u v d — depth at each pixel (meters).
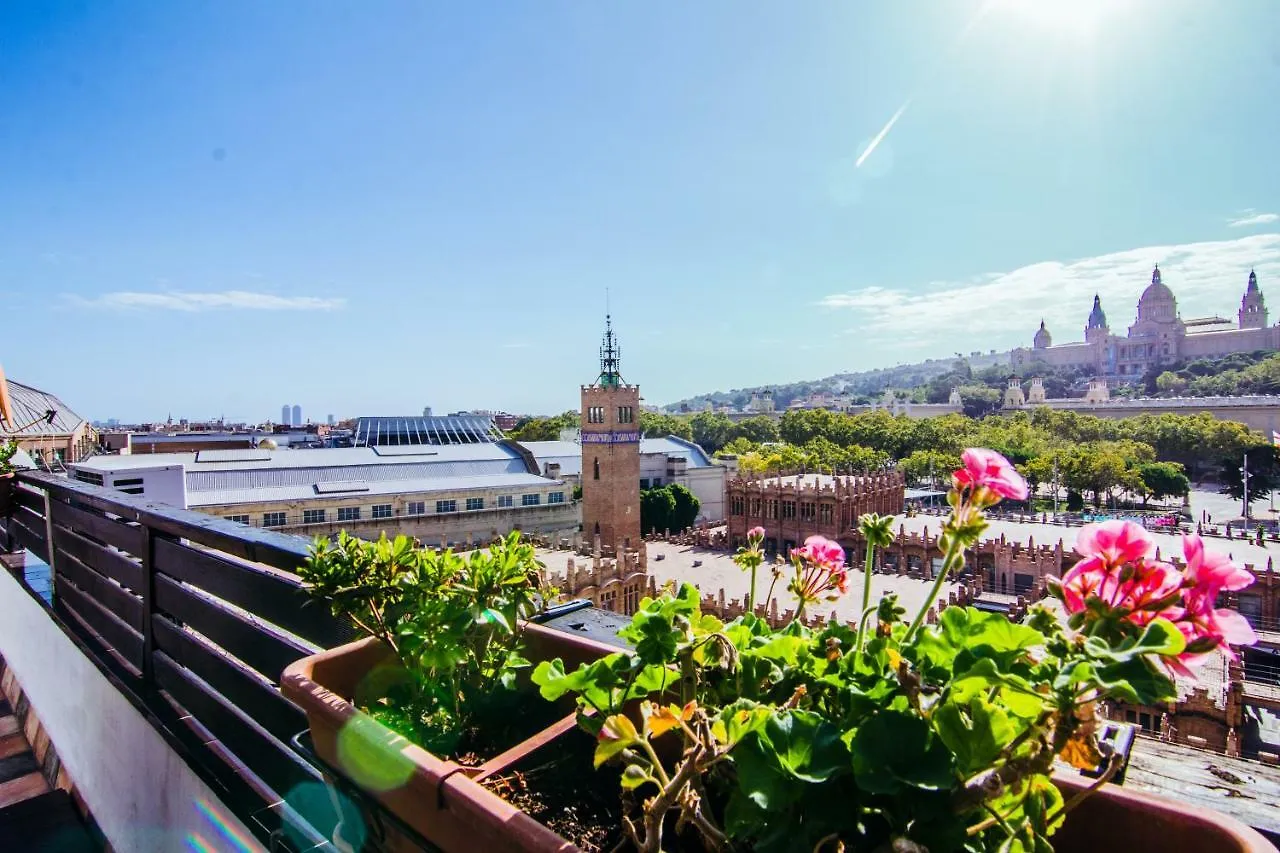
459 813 2.14
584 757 2.90
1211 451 136.50
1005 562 62.66
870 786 1.72
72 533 7.87
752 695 2.55
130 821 5.49
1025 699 1.76
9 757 7.66
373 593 3.41
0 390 8.64
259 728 4.43
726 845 2.07
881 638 2.20
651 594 51.12
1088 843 2.07
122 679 6.00
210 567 5.06
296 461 75.50
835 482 79.00
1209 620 1.75
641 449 112.12
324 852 3.49
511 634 3.57
